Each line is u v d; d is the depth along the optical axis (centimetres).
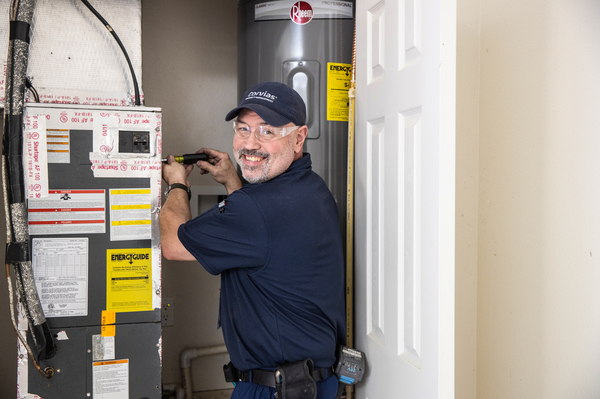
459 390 160
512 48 143
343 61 160
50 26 125
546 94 129
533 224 134
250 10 163
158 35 195
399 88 121
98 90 129
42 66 125
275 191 122
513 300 142
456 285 158
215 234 117
